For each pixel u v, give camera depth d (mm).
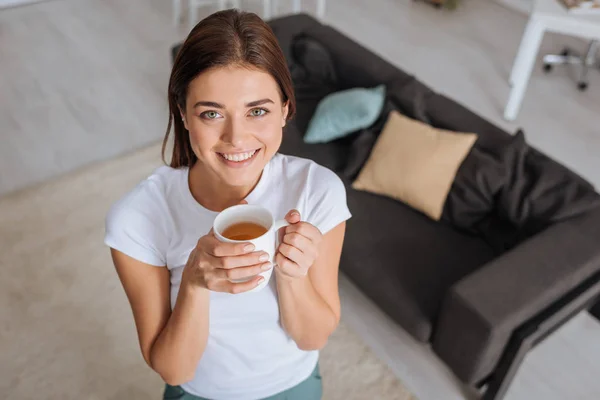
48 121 3500
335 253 1111
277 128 929
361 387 2213
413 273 2227
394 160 2479
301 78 3078
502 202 2289
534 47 3357
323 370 2264
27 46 4203
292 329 1091
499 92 3969
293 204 1084
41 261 2645
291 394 1226
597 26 3162
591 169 3346
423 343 2180
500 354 1973
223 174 953
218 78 850
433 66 4219
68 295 2514
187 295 958
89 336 2367
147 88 3816
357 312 2494
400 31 4645
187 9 4754
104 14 4625
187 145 1063
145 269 1063
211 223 1068
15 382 2207
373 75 2896
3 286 2533
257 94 868
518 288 1904
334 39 3148
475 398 2193
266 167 1101
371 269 2242
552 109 3826
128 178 3084
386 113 2688
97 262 2652
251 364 1149
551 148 3488
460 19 4840
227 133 895
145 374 2254
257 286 885
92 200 2951
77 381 2223
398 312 2143
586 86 4031
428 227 2426
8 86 3795
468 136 2422
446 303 1944
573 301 1993
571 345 2393
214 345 1128
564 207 2160
